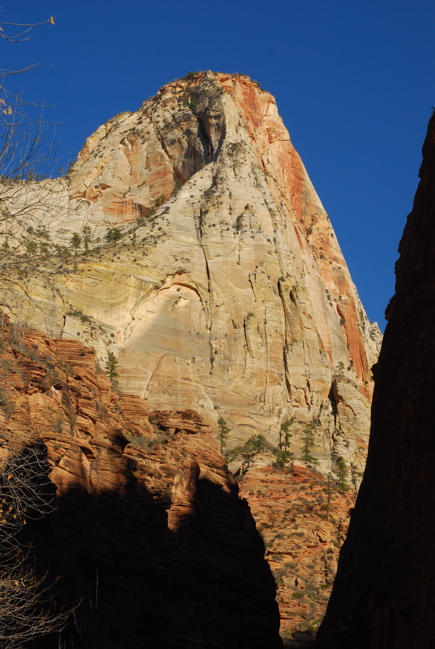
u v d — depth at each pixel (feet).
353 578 157.58
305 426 475.72
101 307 457.27
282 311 516.32
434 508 135.44
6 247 96.32
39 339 199.62
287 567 361.10
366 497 171.32
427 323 158.81
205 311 500.74
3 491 118.11
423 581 132.26
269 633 239.50
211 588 226.58
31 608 142.00
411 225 179.32
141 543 205.46
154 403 447.01
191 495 249.55
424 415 143.13
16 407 166.40
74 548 171.42
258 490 408.26
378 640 142.51
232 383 478.59
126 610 184.55
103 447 210.59
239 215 543.80
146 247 503.20
